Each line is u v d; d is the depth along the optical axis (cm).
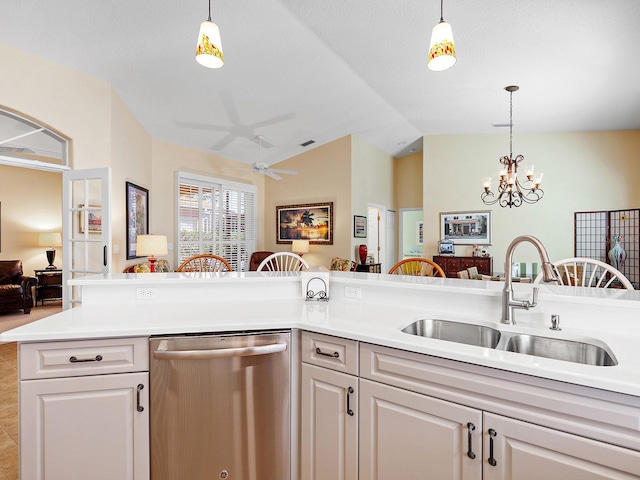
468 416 112
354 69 395
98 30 300
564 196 556
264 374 149
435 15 292
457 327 164
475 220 602
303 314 165
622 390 89
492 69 371
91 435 138
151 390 142
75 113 350
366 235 682
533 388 101
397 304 185
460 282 187
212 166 639
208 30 175
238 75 403
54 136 344
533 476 101
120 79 382
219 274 219
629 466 89
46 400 134
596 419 93
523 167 576
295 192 703
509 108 480
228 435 147
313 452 147
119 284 187
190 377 144
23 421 133
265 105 483
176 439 144
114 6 275
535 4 265
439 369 117
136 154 473
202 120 505
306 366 150
